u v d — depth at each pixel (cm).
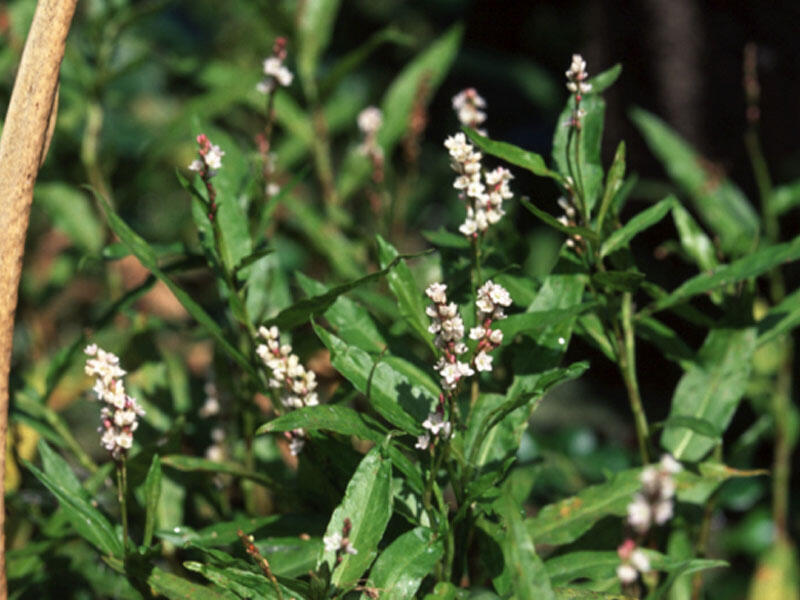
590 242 93
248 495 100
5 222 87
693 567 88
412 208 133
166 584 88
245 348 99
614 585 93
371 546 87
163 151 114
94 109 115
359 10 243
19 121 87
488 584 95
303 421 88
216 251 95
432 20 250
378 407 89
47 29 87
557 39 249
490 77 227
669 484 82
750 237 107
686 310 98
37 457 106
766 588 117
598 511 92
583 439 121
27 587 98
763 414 120
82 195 116
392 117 116
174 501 99
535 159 92
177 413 102
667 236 139
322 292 94
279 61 101
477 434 91
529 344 93
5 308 87
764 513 125
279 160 119
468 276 96
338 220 114
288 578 87
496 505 89
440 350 89
